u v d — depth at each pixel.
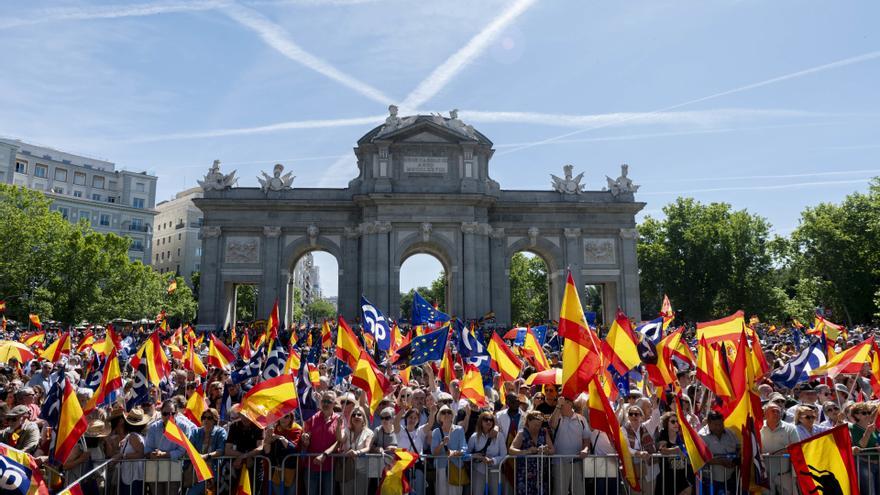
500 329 69.00
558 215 82.38
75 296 90.81
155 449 15.85
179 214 171.88
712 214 116.88
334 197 80.75
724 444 15.53
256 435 16.28
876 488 15.41
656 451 16.42
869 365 25.47
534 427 16.22
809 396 19.44
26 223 88.56
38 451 17.11
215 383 22.59
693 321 113.75
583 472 15.87
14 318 88.31
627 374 21.44
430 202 76.81
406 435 17.62
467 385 20.47
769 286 112.06
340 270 79.25
